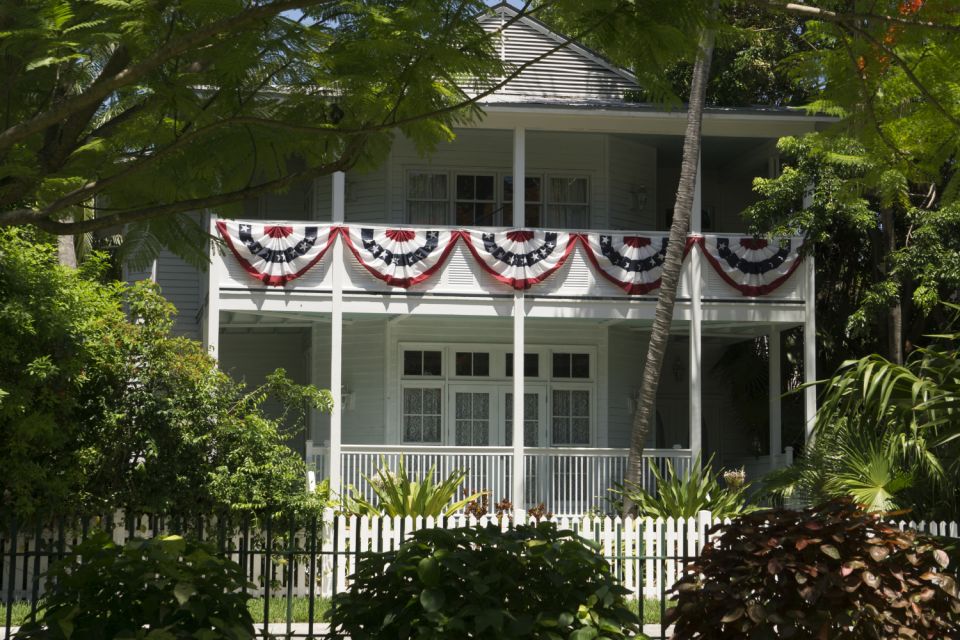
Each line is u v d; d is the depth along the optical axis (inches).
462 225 984.9
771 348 970.1
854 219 887.7
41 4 256.5
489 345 989.8
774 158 988.6
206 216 829.8
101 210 332.2
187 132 309.6
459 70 274.7
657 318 842.2
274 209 1034.1
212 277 848.9
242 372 1059.3
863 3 330.6
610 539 637.9
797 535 274.8
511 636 260.5
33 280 634.2
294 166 871.7
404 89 285.6
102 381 676.1
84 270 712.4
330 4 276.2
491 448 887.1
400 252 877.2
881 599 271.0
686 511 758.5
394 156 979.3
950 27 308.8
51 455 661.9
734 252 912.9
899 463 660.7
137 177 318.0
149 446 665.6
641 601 420.5
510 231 890.7
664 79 281.6
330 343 981.8
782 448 1054.4
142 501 674.8
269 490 676.1
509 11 986.7
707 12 274.4
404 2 267.1
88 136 314.7
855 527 275.3
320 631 507.8
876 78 350.0
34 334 617.9
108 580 256.7
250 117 287.3
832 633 268.4
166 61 271.9
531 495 910.4
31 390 632.4
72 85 308.2
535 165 1002.1
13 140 263.3
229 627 253.1
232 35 261.7
